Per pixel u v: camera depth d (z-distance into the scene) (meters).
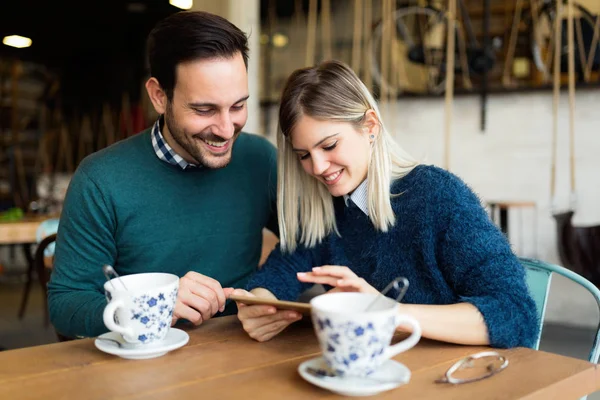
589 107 3.90
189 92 1.25
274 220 1.65
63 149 7.38
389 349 0.82
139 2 5.65
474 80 4.73
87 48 6.96
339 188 1.25
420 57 4.80
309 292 2.56
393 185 1.28
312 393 0.79
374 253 1.29
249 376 0.86
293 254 1.40
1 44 6.74
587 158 3.92
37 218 3.87
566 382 0.84
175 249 1.46
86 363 0.92
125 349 0.93
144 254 1.44
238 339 1.04
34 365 0.91
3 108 7.36
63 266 1.37
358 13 4.48
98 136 7.22
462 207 1.17
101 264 1.40
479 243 1.12
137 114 6.89
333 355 0.79
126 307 0.92
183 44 1.23
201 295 1.12
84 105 7.32
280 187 1.37
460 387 0.81
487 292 1.06
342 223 1.36
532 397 0.79
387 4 4.58
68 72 7.36
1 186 7.25
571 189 3.86
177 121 1.30
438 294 1.22
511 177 4.17
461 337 0.98
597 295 1.22
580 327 3.87
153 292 0.93
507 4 5.68
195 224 1.48
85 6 5.74
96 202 1.39
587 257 3.12
